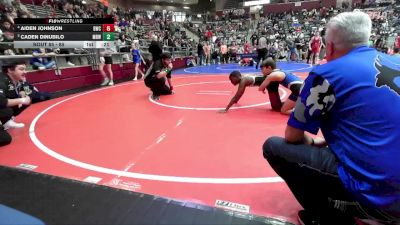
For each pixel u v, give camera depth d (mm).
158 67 6418
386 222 1473
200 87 8008
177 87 8055
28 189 2152
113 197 2043
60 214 1825
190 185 2363
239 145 3293
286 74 4484
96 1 23375
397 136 1327
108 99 6410
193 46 21625
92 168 2709
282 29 28422
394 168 1308
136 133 3791
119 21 19422
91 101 6207
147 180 2455
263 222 1771
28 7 14016
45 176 2377
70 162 2859
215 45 22609
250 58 17203
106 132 3859
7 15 8703
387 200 1343
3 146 3375
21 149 3264
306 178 1690
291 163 1712
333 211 1694
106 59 8898
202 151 3115
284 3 35375
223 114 4770
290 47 18484
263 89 4738
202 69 15023
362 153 1384
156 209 1894
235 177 2498
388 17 25312
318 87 1508
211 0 42031
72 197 2039
